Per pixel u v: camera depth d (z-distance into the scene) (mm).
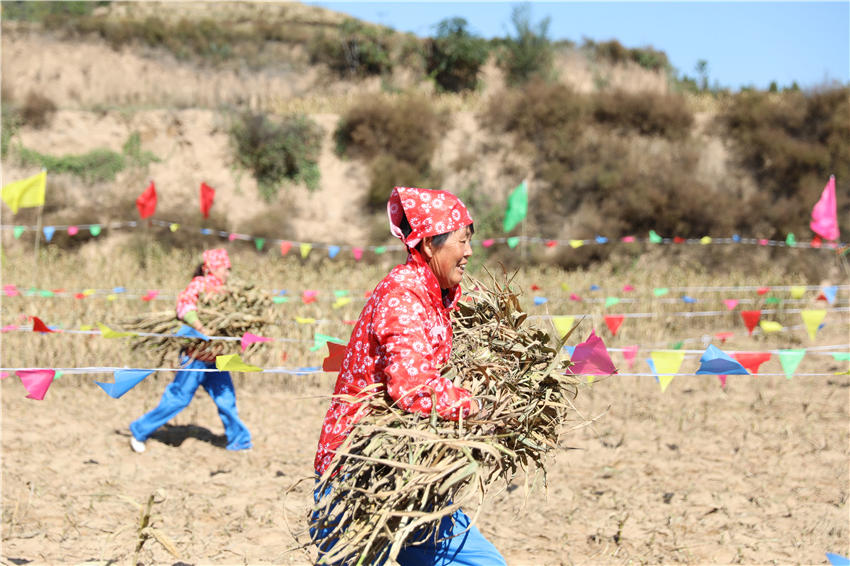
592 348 3461
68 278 14477
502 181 26953
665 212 24484
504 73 36812
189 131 27734
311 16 46250
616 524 5484
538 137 27422
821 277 22859
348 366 2908
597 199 25531
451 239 2881
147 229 22125
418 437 2652
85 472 6453
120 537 5051
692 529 5387
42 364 9734
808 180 25281
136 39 35031
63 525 5230
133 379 4023
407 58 37000
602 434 7875
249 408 8914
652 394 9719
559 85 28422
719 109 29281
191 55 35406
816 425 8258
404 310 2742
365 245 25609
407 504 2668
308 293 9414
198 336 6512
